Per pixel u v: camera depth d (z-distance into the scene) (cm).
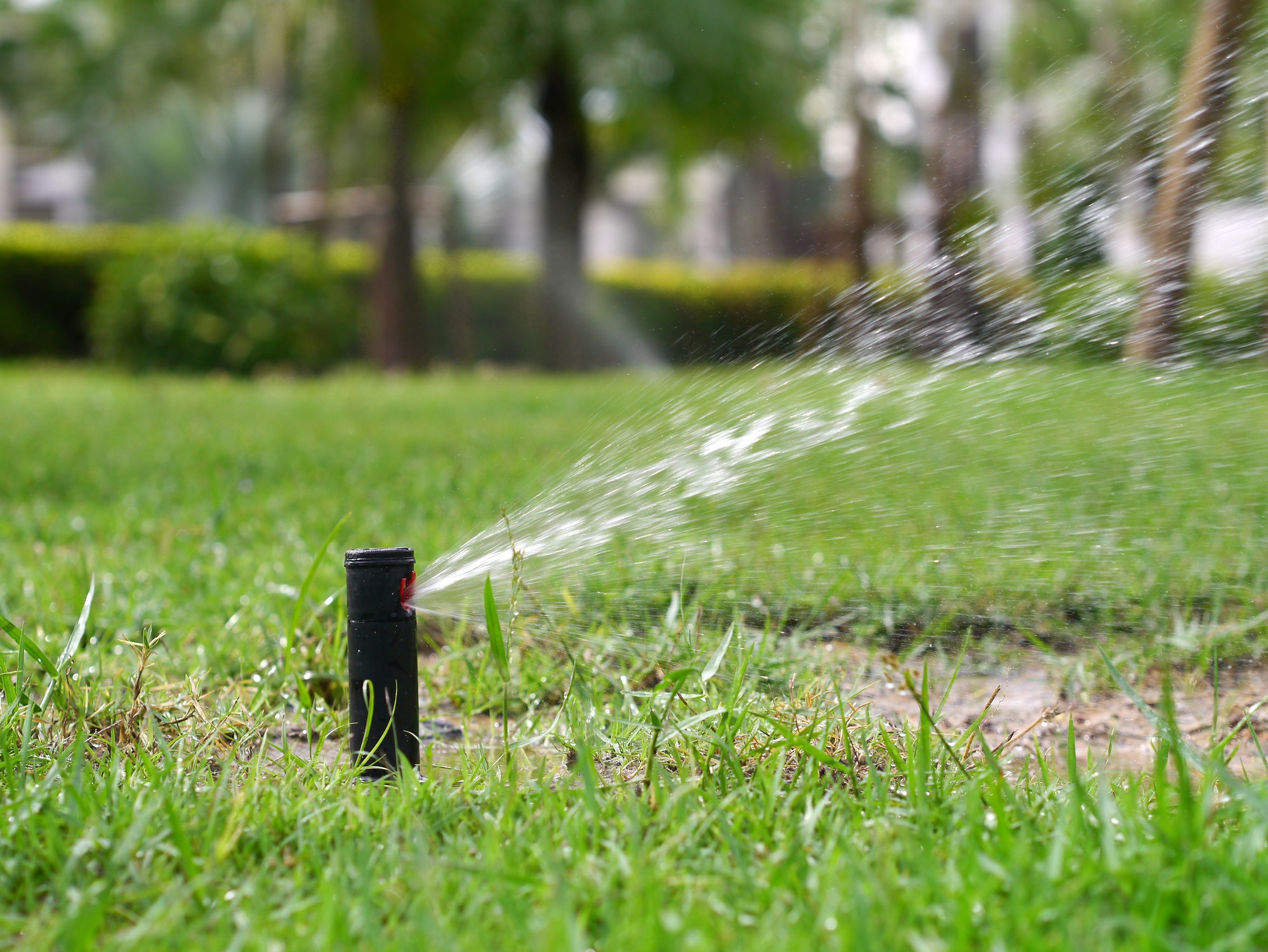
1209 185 461
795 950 116
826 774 182
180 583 302
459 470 482
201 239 1374
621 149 1967
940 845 146
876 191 1892
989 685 241
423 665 258
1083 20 1249
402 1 1305
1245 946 117
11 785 170
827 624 265
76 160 2486
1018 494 377
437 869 138
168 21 1581
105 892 136
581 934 121
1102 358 480
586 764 160
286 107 1756
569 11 1480
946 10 1538
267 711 227
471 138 1833
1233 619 262
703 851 145
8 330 1659
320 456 551
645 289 2022
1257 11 576
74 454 564
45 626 271
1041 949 116
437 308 2038
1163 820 146
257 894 134
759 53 1523
